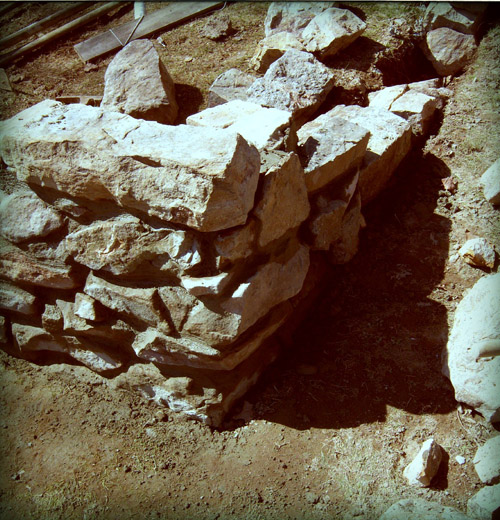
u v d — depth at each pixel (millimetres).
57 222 1523
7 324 1765
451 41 2432
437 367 1625
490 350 1501
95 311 1573
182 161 1312
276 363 1702
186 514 1456
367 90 2303
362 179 1849
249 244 1425
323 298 1810
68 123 1458
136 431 1626
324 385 1629
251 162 1354
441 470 1458
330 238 1703
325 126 1737
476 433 1505
